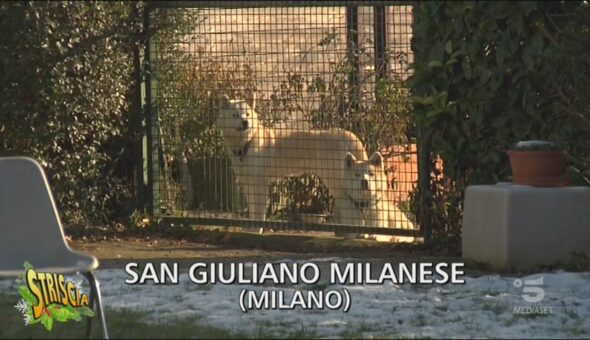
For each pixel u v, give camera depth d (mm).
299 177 22219
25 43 21016
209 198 22781
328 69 21641
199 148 22781
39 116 21469
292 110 22016
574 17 17969
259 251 20328
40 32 21016
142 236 21938
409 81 19578
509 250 17297
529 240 17297
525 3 18047
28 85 21172
